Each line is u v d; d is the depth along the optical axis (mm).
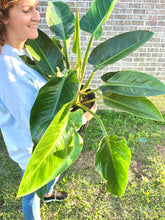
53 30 1731
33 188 915
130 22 3131
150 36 1543
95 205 2324
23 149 1396
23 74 1122
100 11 1655
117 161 1461
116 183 1458
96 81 3625
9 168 2752
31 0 1035
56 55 1593
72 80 1181
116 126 3398
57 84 1171
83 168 2740
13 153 1449
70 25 1757
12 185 2537
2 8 1002
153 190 2453
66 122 1119
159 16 3066
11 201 2373
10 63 1106
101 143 1527
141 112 1598
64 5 1784
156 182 2541
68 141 1099
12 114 1156
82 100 1903
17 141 1360
